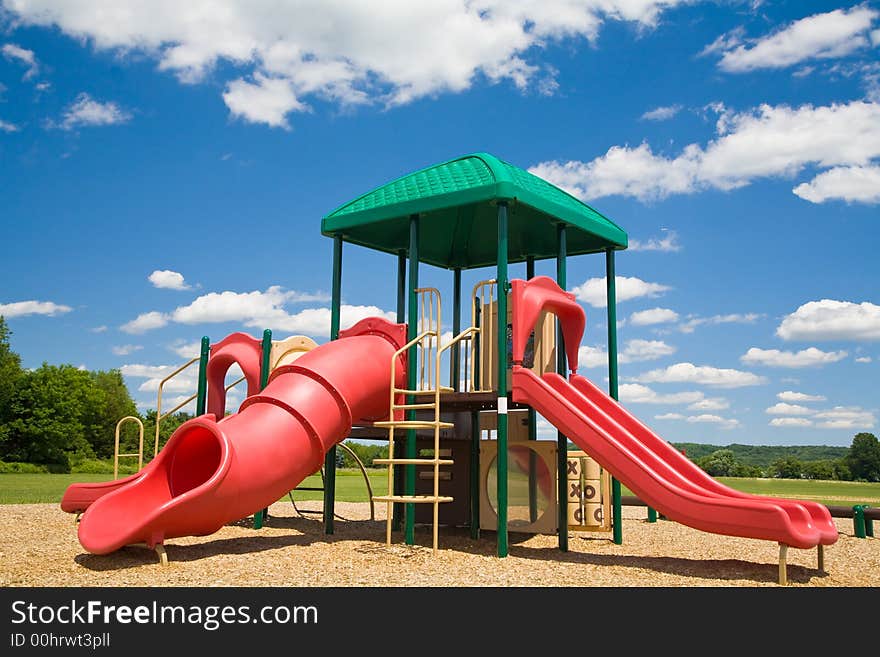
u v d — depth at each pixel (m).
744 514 7.17
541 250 12.28
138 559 7.54
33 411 54.44
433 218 10.85
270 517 12.69
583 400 8.84
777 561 8.76
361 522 12.52
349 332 10.48
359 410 9.23
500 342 8.73
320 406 8.64
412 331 9.69
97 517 7.51
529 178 10.16
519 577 7.06
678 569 7.79
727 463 59.19
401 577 6.92
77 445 59.56
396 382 9.70
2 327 59.97
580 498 11.86
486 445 10.41
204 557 7.89
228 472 7.54
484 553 8.85
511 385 8.81
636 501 14.41
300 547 8.88
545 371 10.08
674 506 7.57
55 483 28.72
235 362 11.60
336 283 10.80
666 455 8.88
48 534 9.88
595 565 7.97
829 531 7.48
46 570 6.98
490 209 10.59
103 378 76.69
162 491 8.05
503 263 8.91
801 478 59.84
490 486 11.72
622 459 7.94
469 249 12.38
